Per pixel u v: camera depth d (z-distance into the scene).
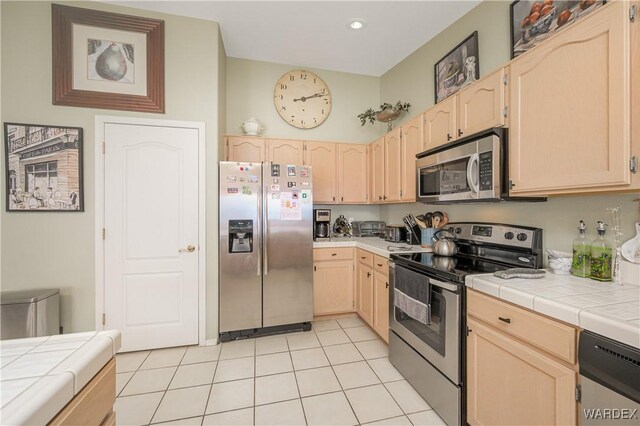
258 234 2.68
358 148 3.52
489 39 2.25
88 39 2.34
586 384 0.97
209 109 2.58
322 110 3.67
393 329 2.16
